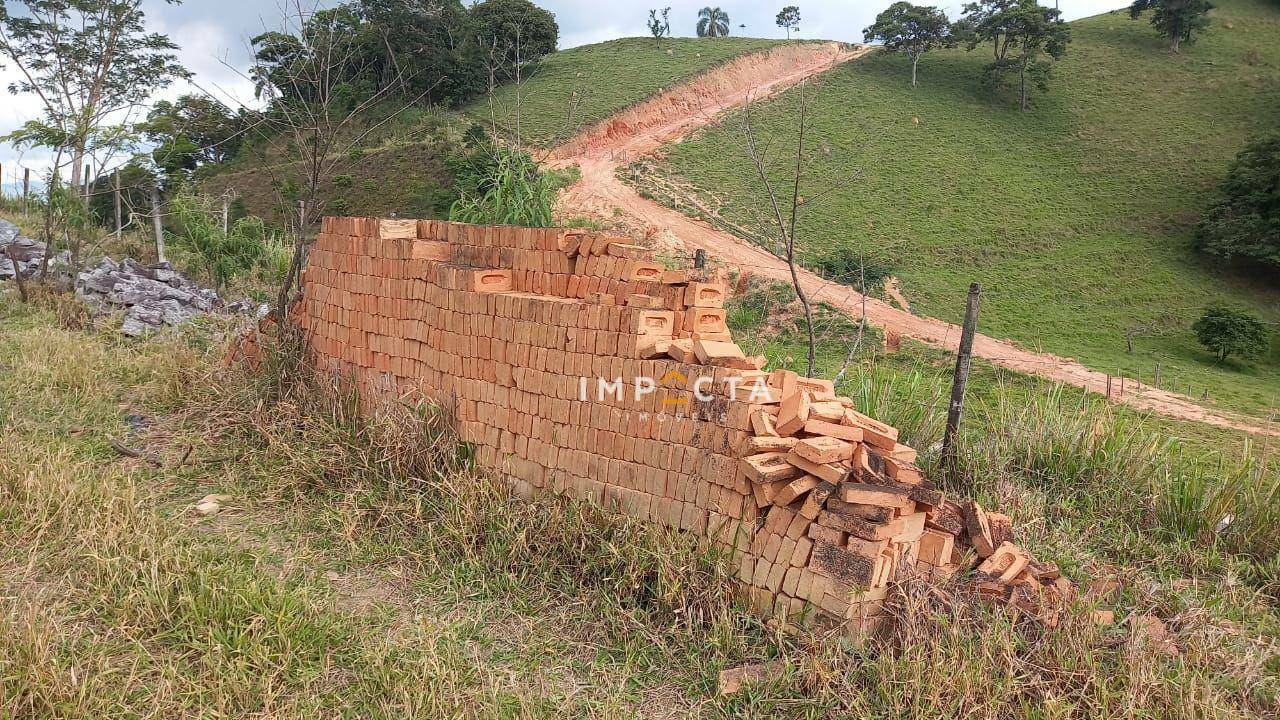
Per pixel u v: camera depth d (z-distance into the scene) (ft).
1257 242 127.44
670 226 134.82
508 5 195.52
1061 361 90.79
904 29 226.17
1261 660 17.07
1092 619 16.71
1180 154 167.12
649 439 19.27
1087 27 246.27
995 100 204.54
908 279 120.47
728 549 17.85
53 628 14.83
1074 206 154.92
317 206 38.27
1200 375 92.27
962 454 25.71
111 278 44.29
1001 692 14.69
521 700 14.11
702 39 280.51
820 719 14.55
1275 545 22.85
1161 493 25.03
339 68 42.22
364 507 21.66
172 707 13.35
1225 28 228.63
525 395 21.74
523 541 19.12
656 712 14.82
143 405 29.45
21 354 33.06
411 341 25.25
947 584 17.02
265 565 18.67
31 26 74.38
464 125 165.78
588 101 192.34
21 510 19.12
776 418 18.11
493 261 24.79
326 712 13.85
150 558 17.13
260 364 29.84
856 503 15.99
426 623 16.60
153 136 58.75
